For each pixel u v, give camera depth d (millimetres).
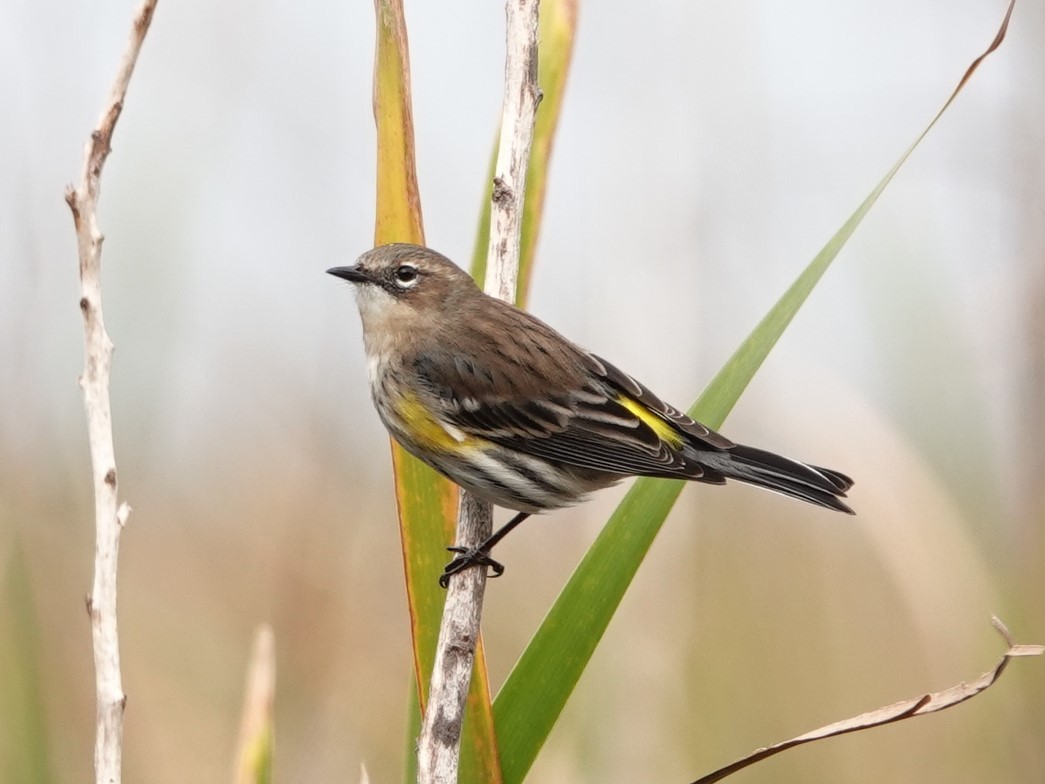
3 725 9133
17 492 12375
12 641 9180
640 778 11023
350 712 12812
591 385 9797
